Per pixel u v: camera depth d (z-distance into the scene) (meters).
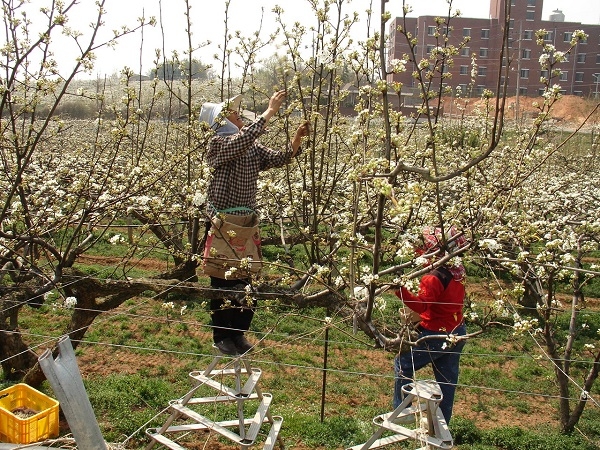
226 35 6.00
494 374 7.48
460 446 5.81
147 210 5.24
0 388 6.12
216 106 4.67
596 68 36.28
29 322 8.22
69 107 17.38
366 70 4.55
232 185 4.37
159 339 7.83
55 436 4.89
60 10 4.25
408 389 3.93
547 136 12.54
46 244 5.04
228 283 4.62
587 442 5.92
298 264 10.74
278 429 5.04
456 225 4.20
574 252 7.58
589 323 9.01
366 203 4.67
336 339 8.05
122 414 5.78
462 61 31.11
